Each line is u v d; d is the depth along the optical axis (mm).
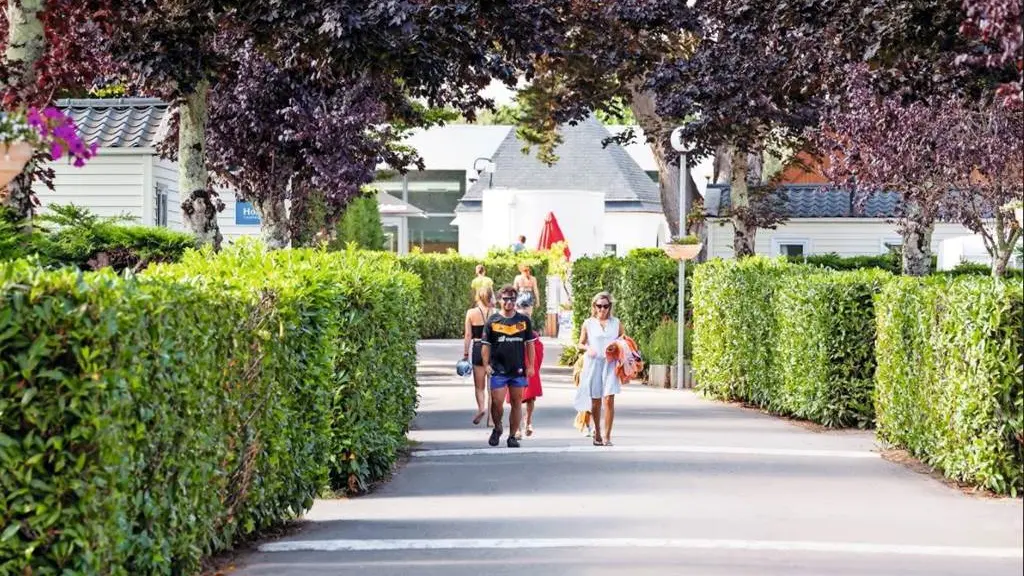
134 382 13172
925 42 27719
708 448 28422
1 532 12242
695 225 67562
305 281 20844
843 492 22672
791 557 17266
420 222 126875
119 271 30141
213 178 45906
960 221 36250
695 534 18844
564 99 62594
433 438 30641
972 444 22781
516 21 33594
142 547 13945
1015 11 17828
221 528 17094
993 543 18328
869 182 37375
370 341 23734
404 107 44562
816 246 84375
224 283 17375
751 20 35250
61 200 48062
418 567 16688
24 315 12219
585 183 111875
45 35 29172
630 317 49344
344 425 22656
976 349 22703
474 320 33406
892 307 27547
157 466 14234
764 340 36562
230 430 16938
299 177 44844
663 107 48438
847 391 32219
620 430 31891
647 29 54094
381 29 30875
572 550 17734
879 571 16438
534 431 31719
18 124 15008
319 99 42188
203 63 33281
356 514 20797
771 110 48688
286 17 30891
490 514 20656
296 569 16578
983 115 34469
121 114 49469
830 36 30500
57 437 12305
